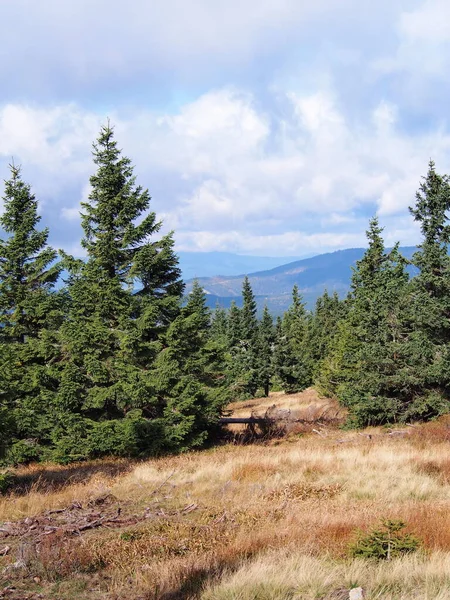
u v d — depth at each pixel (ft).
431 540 25.72
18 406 64.23
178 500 40.52
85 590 22.38
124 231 72.38
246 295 209.26
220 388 74.13
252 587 20.22
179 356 72.02
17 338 72.02
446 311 74.90
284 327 254.06
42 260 70.13
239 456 59.11
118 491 43.96
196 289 150.41
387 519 26.58
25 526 33.22
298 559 22.74
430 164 78.48
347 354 91.20
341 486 42.50
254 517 33.91
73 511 37.06
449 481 42.73
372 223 98.12
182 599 20.42
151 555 27.02
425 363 74.74
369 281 96.73
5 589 22.07
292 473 48.03
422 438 64.23
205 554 26.02
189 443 70.28
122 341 66.69
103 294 69.36
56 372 65.92
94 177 73.31
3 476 43.55
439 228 78.18
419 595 18.51
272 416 90.07
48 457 64.03
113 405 69.31
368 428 80.12
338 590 20.29
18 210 71.77
